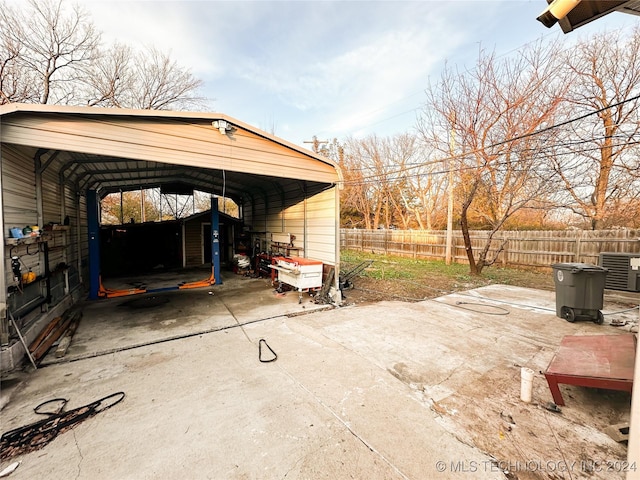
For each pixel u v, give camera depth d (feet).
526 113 25.64
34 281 13.10
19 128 10.75
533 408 8.11
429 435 6.98
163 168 22.44
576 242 27.89
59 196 18.11
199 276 30.78
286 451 6.47
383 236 51.67
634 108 26.76
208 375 9.98
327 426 7.31
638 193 28.22
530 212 40.27
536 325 15.21
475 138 27.68
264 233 33.50
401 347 12.36
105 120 12.37
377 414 7.80
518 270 32.22
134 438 6.91
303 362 10.96
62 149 11.52
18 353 10.73
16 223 12.07
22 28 34.19
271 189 30.91
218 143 15.34
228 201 83.25
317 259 23.03
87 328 14.75
